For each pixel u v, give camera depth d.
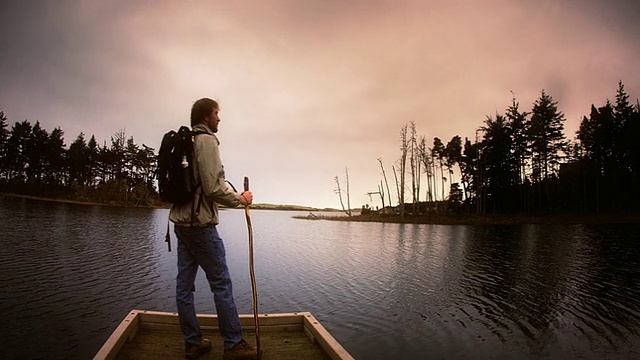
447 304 11.95
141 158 91.25
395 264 19.48
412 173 68.62
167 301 11.23
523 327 9.83
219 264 3.11
